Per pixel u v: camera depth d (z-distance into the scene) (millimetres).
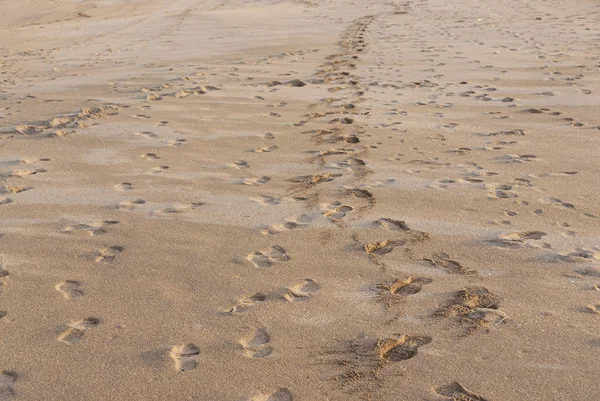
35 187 4414
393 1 18531
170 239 3568
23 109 6895
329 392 2312
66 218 3867
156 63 10016
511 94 7277
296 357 2516
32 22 19531
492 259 3277
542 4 16234
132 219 3846
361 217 3846
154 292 3014
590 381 2328
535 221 3746
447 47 10727
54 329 2725
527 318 2740
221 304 2908
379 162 4926
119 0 23312
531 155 5078
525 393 2279
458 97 7195
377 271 3191
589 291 2943
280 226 3736
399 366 2443
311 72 8859
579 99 6938
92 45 13367
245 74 8727
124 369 2461
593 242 3445
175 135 5691
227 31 13930
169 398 2303
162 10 20578
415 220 3789
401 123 6121
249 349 2574
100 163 4922
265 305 2895
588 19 13344
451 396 2275
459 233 3596
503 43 10914
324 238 3570
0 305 2906
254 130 5883
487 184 4402
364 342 2600
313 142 5508
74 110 6707
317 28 13906
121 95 7492
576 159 4949
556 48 10141
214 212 3949
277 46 11422
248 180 4543
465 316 2770
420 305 2867
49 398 2316
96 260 3330
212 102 7035
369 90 7641
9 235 3629
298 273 3186
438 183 4438
